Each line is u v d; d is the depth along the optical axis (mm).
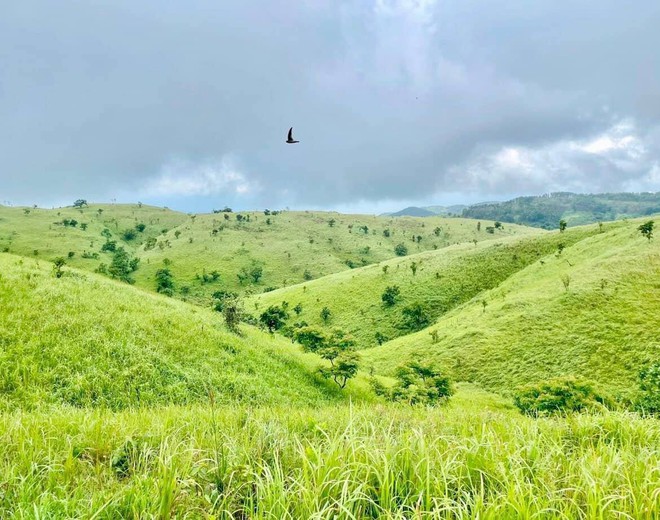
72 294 29609
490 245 150875
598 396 38312
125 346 25484
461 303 120875
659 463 3867
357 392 44312
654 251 83312
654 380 37500
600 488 3369
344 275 161750
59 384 19672
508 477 3664
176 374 25672
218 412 7184
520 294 94000
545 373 61875
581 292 77688
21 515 2881
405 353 84438
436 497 3322
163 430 5012
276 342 52844
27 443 4527
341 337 52438
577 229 142375
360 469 3693
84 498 3363
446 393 49438
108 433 5145
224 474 3895
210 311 50469
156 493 3266
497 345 73125
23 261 37125
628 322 64812
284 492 3121
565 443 5504
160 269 177875
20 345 21156
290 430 6074
